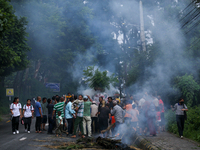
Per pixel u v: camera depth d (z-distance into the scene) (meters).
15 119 12.03
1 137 10.76
